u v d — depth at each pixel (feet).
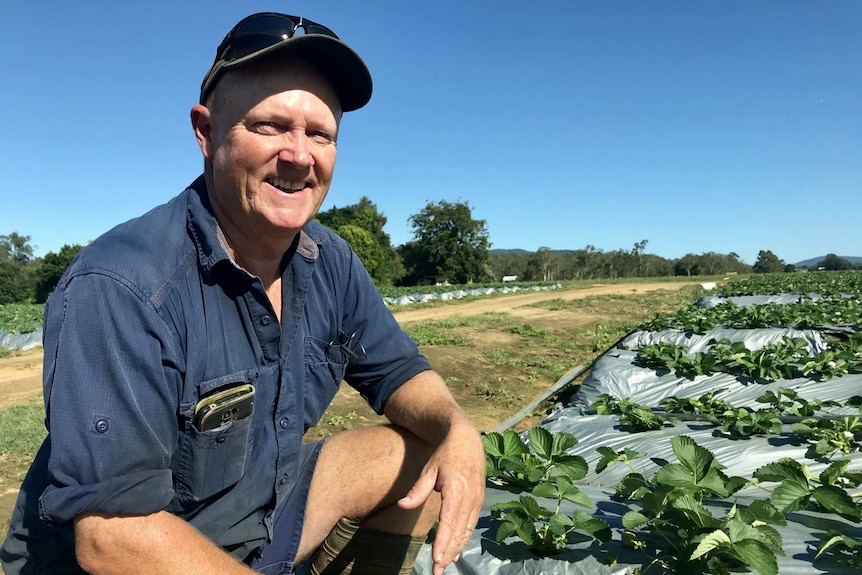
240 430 5.35
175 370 4.89
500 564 7.13
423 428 6.75
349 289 6.79
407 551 6.97
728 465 12.10
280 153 5.07
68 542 5.15
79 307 4.52
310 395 6.59
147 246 4.96
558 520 7.31
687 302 77.92
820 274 101.40
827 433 11.92
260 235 5.39
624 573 6.74
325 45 4.99
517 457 9.55
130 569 4.59
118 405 4.49
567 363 32.73
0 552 5.48
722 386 19.76
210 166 5.47
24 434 18.63
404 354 7.18
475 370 30.27
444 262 189.98
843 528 7.89
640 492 8.02
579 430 14.66
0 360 36.81
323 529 6.97
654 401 20.44
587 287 128.57
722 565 6.52
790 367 19.24
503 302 83.97
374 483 6.73
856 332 26.45
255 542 6.14
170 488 4.84
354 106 5.73
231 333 5.34
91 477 4.39
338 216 182.70
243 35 4.93
